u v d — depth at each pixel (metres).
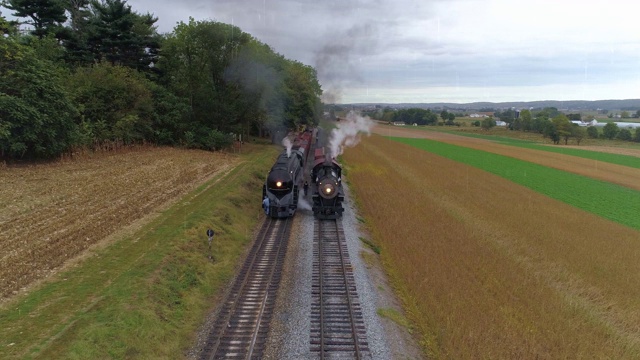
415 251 19.62
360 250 19.53
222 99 47.62
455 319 13.56
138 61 48.62
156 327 12.18
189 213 21.83
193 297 14.61
